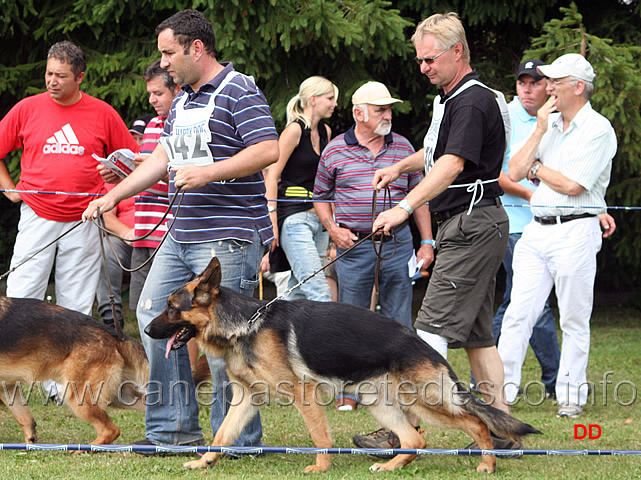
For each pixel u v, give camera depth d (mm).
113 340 7609
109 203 7129
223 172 6398
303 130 9820
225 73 6727
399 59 17672
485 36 19781
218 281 6609
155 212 9641
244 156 6457
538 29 18531
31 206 9344
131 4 16125
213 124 6625
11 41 17641
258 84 16703
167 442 7219
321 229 10273
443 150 7191
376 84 9586
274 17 14695
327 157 9734
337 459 7227
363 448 6855
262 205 7098
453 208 7191
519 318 9203
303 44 15297
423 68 7152
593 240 9016
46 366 7348
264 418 8953
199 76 6734
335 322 6605
